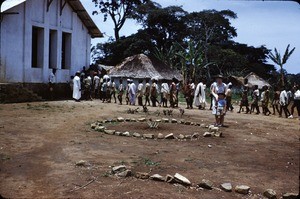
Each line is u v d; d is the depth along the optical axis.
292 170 6.42
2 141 7.96
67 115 13.66
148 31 56.53
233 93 44.53
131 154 7.20
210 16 61.12
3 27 18.92
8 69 19.52
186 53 45.38
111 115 14.39
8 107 15.57
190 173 5.91
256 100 19.12
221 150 8.11
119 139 9.00
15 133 9.12
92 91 24.02
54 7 22.94
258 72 63.31
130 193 4.69
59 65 23.66
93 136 9.25
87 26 26.27
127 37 55.78
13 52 19.80
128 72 38.75
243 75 56.22
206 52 55.25
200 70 48.34
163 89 20.62
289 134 11.41
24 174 5.45
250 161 7.08
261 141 9.73
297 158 7.54
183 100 29.47
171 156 7.20
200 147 8.37
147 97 20.84
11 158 6.43
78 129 10.33
